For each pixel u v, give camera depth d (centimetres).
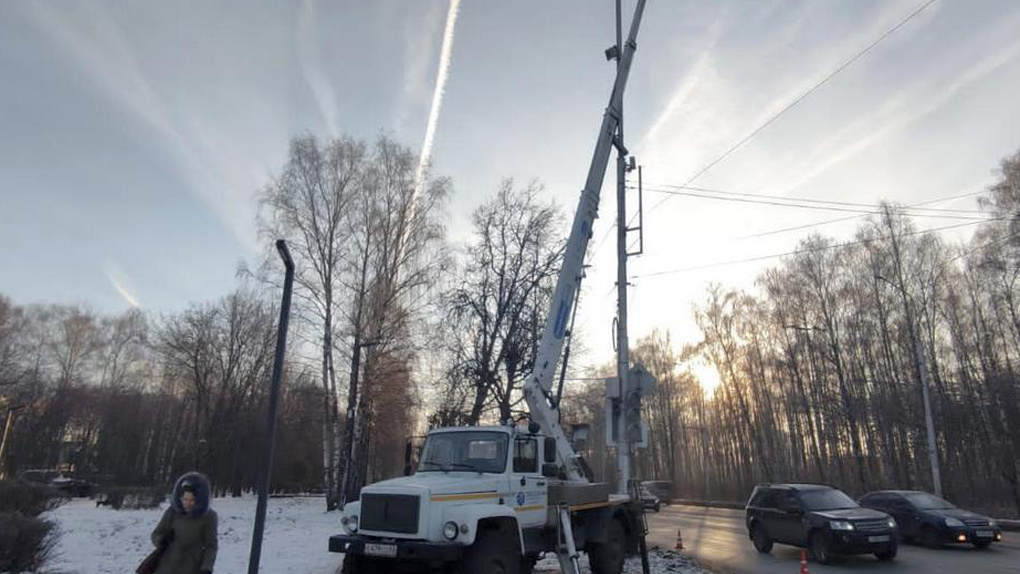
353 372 3092
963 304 3962
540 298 3216
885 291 4128
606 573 1201
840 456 4600
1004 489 3369
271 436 761
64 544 1461
